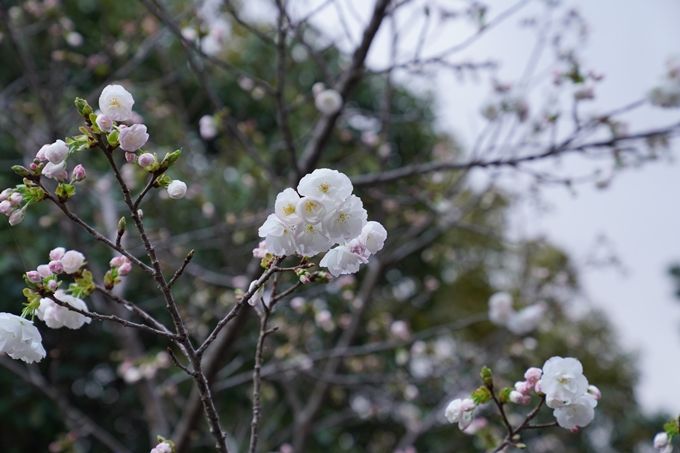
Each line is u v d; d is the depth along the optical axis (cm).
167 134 540
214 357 316
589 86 274
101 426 596
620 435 1001
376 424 731
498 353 508
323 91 328
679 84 267
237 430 503
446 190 482
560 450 746
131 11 624
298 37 309
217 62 295
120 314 389
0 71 570
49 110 403
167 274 462
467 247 902
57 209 397
